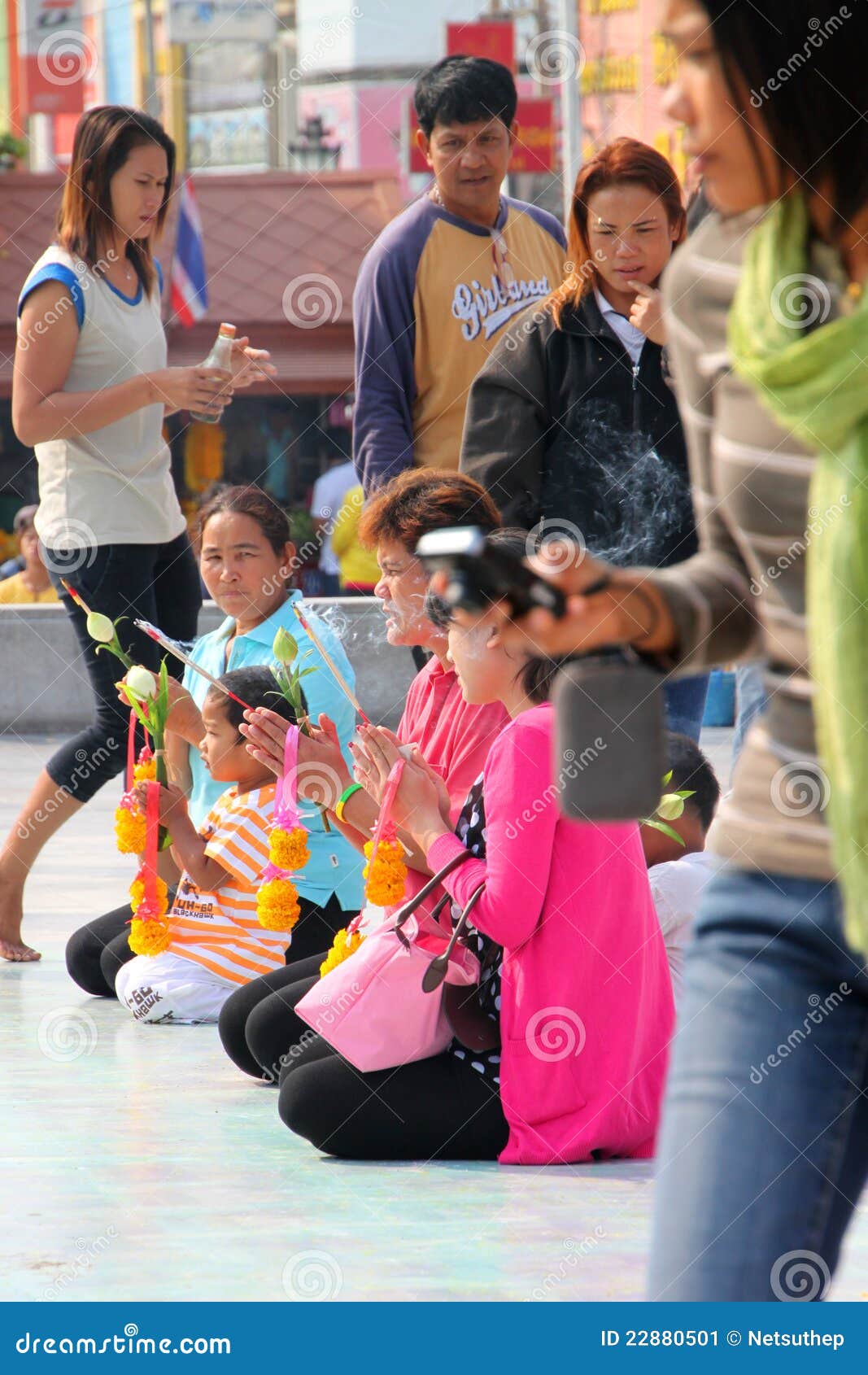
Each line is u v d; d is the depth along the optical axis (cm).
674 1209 417
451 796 931
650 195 1095
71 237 1315
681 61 435
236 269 4516
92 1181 812
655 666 445
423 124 1316
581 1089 835
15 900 1367
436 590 414
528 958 829
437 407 1321
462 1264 692
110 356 1321
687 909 948
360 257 4550
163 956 1177
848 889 403
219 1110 955
